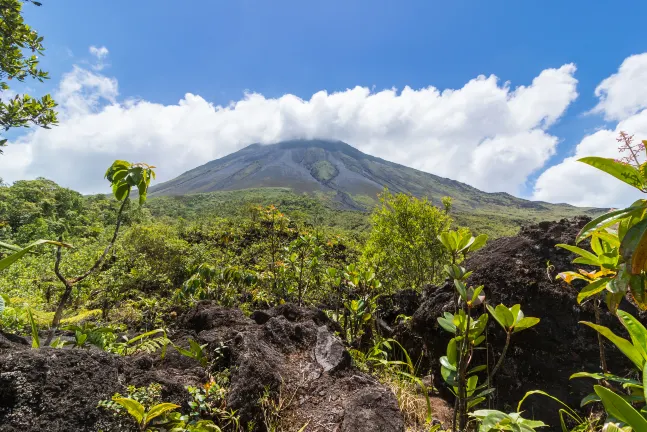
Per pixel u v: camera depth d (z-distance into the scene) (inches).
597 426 85.2
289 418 85.1
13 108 194.1
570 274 72.8
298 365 104.9
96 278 253.8
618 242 56.7
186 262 382.0
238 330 119.0
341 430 81.0
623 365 109.8
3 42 192.5
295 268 243.3
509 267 145.1
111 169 82.7
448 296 148.3
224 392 86.9
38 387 60.6
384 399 87.2
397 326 170.2
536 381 116.8
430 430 87.9
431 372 137.6
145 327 171.8
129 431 63.3
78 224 1267.2
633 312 115.0
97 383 67.1
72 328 93.5
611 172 52.4
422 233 295.7
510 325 63.9
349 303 180.7
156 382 78.5
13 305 135.5
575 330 119.2
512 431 52.0
